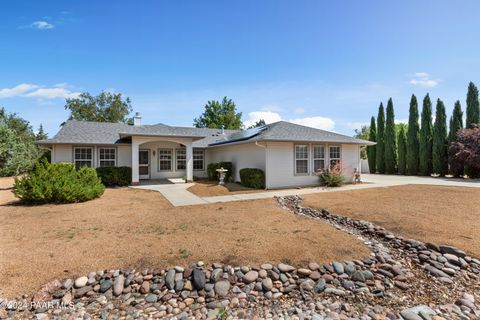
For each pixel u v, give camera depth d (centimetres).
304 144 1362
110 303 318
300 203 896
